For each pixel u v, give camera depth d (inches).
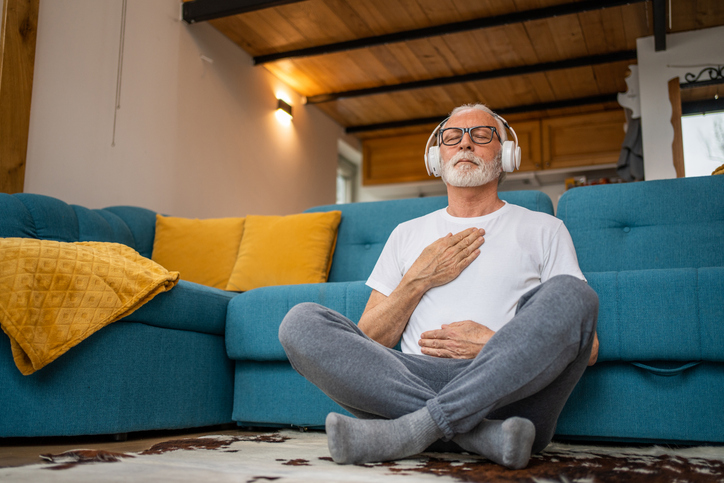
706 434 59.2
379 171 261.0
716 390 59.4
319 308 50.4
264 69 198.1
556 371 43.6
